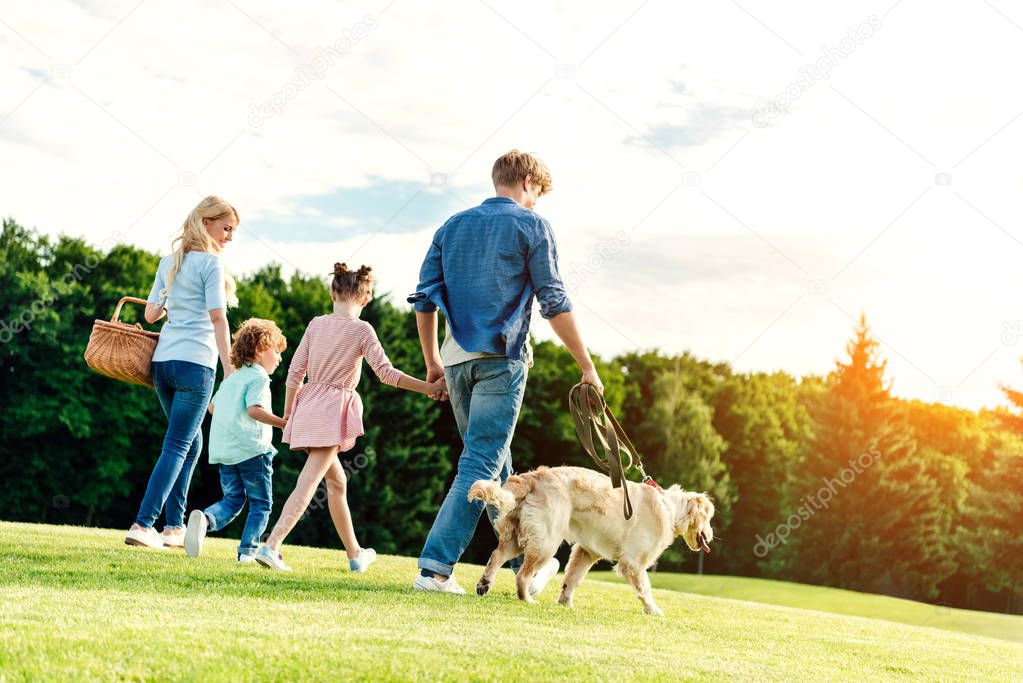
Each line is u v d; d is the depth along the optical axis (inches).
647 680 129.4
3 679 106.7
